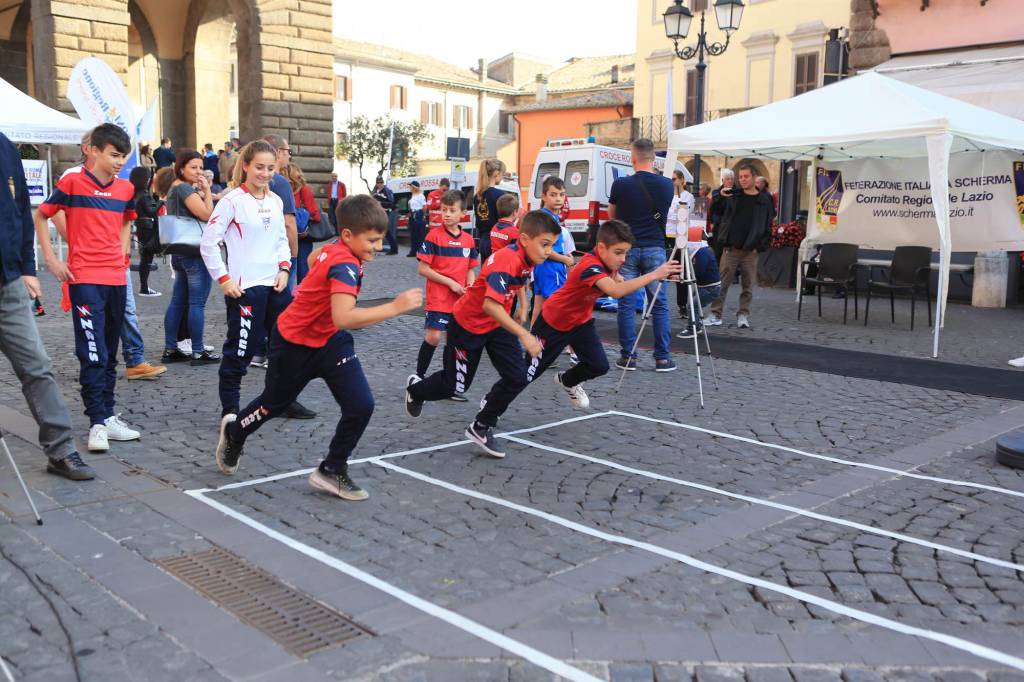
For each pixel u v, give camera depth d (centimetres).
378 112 4891
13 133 1192
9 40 3025
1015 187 1083
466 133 5522
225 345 556
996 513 457
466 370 536
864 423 643
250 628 318
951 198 1138
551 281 822
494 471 513
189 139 2928
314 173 2602
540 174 1653
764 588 361
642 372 823
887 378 806
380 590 352
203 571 367
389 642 310
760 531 427
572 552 396
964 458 560
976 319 1234
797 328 1120
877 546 409
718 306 1135
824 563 389
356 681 284
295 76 2527
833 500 474
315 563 377
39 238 528
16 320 455
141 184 806
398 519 432
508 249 504
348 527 420
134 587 349
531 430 607
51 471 483
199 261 782
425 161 5012
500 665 296
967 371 844
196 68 2858
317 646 307
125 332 723
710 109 3584
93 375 529
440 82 5222
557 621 329
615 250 551
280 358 444
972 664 302
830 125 947
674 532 423
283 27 2488
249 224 556
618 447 570
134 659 295
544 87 5125
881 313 1287
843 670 296
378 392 709
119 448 538
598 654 304
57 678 282
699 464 536
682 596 352
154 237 793
